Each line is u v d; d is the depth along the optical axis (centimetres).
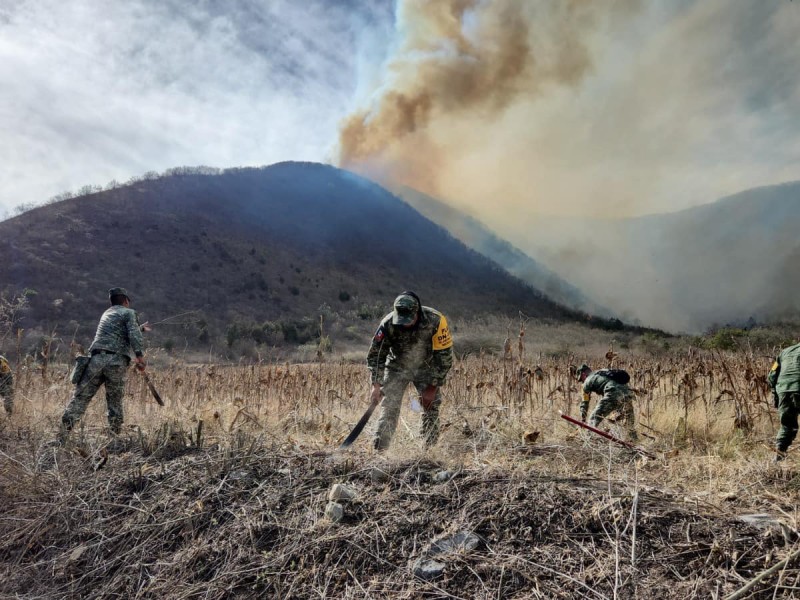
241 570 275
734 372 707
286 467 359
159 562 294
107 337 521
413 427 455
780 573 211
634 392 588
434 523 278
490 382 676
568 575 232
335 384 858
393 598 239
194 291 7400
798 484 300
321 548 275
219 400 795
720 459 376
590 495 280
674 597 212
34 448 425
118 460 407
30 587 296
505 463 347
